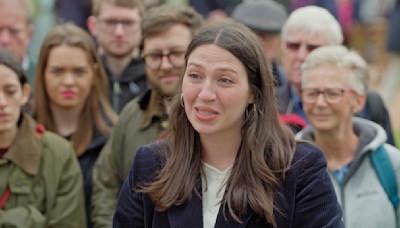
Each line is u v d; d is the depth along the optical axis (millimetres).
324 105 3311
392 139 4102
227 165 2453
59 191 3574
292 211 2338
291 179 2361
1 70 3449
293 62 4340
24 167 3482
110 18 4559
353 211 3195
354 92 3346
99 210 3605
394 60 9156
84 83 4047
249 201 2316
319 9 4477
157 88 3594
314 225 2328
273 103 2432
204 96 2264
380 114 4090
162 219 2422
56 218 3502
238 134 2436
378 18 10531
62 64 4004
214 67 2271
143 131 3609
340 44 4426
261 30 5012
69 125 4141
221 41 2295
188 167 2436
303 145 2453
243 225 2314
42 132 3689
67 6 7473
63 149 3656
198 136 2484
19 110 3559
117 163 3678
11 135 3529
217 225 2334
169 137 2531
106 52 4617
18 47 4895
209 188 2436
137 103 3699
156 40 3568
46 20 8484
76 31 4145
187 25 3648
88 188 3943
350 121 3373
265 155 2391
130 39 4582
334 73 3330
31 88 4578
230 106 2289
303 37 4305
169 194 2400
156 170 2514
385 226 3141
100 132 4086
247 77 2342
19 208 3398
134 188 2529
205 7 8289
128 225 2531
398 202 3174
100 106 4188
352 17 10383
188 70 2320
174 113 2506
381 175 3209
